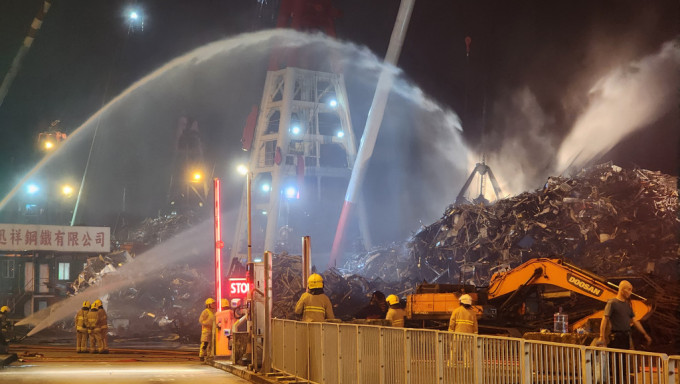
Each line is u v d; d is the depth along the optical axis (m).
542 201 38.53
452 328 13.69
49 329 45.47
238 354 20.38
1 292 51.72
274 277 41.12
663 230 33.84
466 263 39.09
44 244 51.28
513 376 7.86
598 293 19.94
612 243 34.47
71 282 52.69
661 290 21.98
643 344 19.58
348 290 37.69
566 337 11.64
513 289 21.80
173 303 47.34
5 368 20.97
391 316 17.19
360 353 12.21
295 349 15.89
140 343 37.81
